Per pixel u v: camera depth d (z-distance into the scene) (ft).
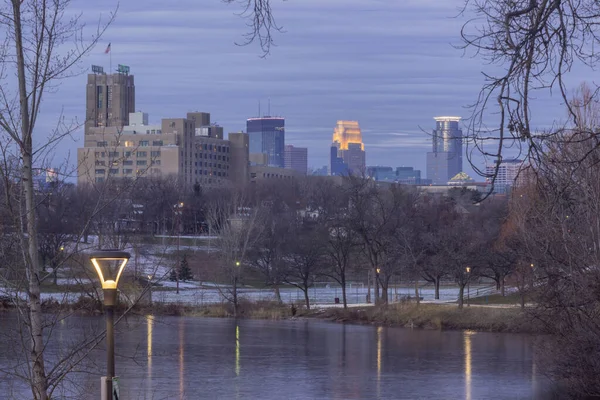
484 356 218.18
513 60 33.01
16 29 59.47
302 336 266.77
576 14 33.27
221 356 214.90
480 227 367.86
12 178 60.59
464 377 183.21
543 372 138.31
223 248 369.50
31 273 60.13
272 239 373.40
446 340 255.29
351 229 377.71
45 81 60.23
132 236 173.99
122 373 183.32
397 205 384.06
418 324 296.92
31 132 59.82
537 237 114.01
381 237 367.04
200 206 535.60
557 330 124.06
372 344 246.06
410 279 412.16
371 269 397.60
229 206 469.16
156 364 199.21
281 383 175.11
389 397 159.22
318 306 360.28
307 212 590.96
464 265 326.65
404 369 196.34
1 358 120.67
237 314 331.16
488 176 33.83
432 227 404.16
